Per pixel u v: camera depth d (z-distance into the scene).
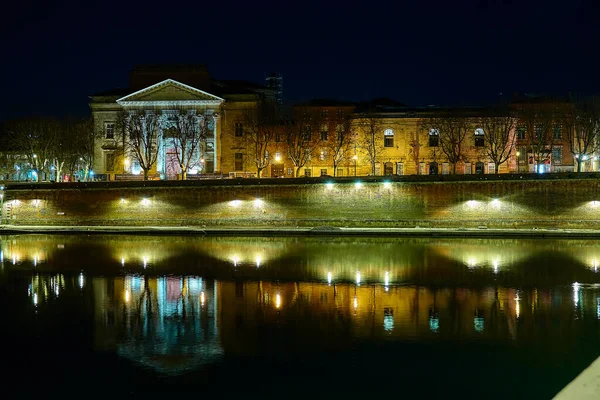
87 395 28.52
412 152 122.06
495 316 41.16
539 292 48.62
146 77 135.62
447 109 123.19
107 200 101.94
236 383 29.67
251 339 36.19
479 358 32.84
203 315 41.81
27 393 28.80
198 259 66.25
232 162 132.00
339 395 28.36
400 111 124.62
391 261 64.12
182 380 30.12
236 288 50.81
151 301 46.22
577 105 113.50
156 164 129.88
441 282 52.66
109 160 133.50
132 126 122.12
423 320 40.06
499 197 92.19
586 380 29.89
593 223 89.75
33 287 51.81
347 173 123.56
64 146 128.75
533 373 30.78
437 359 32.66
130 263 63.78
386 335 36.78
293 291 49.38
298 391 28.81
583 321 39.91
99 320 40.88
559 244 78.00
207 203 99.19
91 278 55.75
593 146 114.62
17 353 34.19
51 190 103.50
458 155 112.31
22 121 138.12
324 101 129.00
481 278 54.41
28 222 103.62
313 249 74.19
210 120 130.38
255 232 90.56
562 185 90.62
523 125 121.62
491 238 85.00
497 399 27.84
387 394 28.38
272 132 126.88
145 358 33.16
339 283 52.50
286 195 97.25
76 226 101.38
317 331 37.66
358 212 95.56
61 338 36.84
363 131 122.75
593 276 55.19
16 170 143.62
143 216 100.81
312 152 122.75
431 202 93.81
